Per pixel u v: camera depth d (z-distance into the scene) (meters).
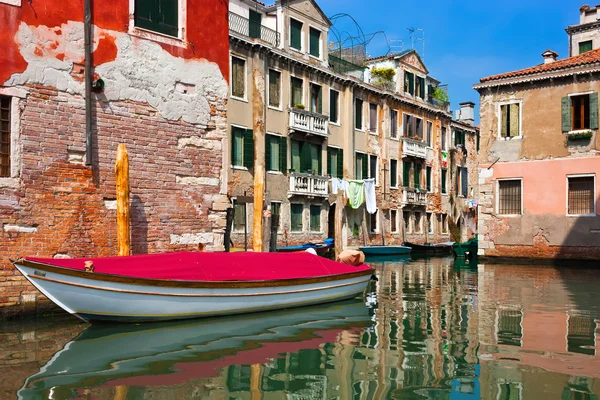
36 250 8.53
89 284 7.84
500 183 21.70
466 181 39.56
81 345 7.32
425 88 34.72
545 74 20.42
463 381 5.84
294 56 23.97
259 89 22.25
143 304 8.38
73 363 6.48
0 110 8.29
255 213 12.73
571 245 20.00
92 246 9.15
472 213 40.16
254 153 22.12
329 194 26.34
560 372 6.16
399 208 31.78
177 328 8.50
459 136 39.06
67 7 8.96
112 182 9.45
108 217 9.38
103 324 8.44
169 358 6.75
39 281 7.56
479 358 6.79
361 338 7.93
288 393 5.48
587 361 6.62
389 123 31.17
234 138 21.42
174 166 10.36
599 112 19.67
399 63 32.25
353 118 28.12
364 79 30.81
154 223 9.98
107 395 5.39
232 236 20.92
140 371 6.20
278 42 24.08
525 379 5.90
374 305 11.08
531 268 19.50
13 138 8.34
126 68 9.69
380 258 26.56
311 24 25.67
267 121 22.89
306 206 25.14
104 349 7.14
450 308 10.65
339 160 27.30
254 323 9.05
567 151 20.25
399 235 31.66
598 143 19.64
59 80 8.85
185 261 9.07
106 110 9.40
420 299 11.94
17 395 5.36
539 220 20.70
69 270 7.63
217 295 9.16
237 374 6.11
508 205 21.53
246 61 21.92
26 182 8.45
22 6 8.48
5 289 8.26
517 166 21.25
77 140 9.04
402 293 12.99
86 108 9.08
